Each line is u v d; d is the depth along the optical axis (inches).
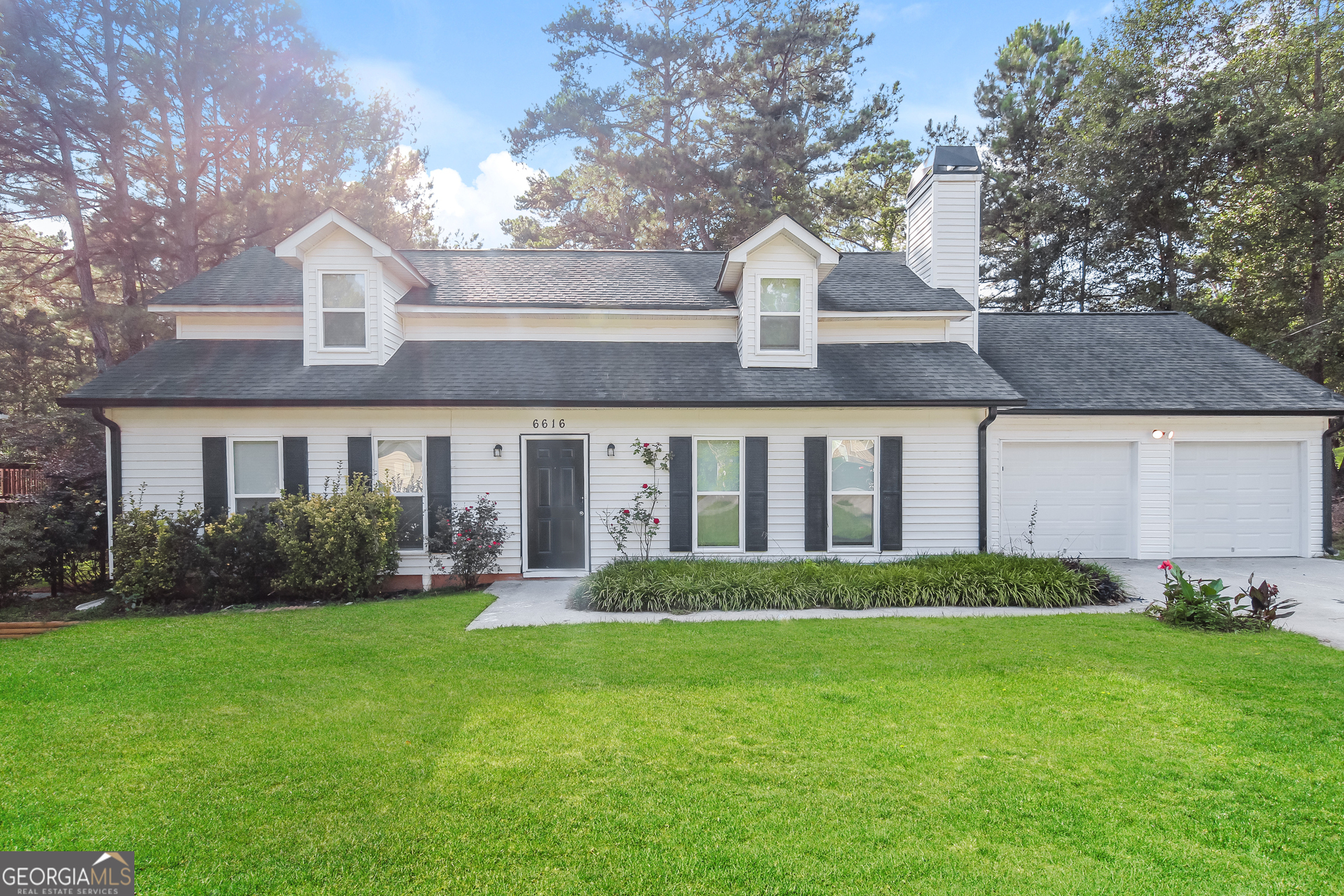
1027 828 125.8
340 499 355.3
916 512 404.8
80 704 188.7
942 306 448.1
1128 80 760.3
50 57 599.2
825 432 402.0
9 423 598.2
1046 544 448.5
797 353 419.8
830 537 402.9
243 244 725.9
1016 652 236.4
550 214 1032.8
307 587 349.1
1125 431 442.6
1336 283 690.8
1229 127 679.7
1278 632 262.8
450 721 174.4
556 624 284.4
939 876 111.4
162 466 380.2
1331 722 173.8
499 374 399.5
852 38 876.0
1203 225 767.1
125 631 274.8
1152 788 140.6
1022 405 386.3
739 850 118.3
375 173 836.0
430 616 298.8
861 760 152.3
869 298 462.3
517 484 395.5
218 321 432.8
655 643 251.0
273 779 143.3
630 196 983.6
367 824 126.3
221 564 341.1
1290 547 450.9
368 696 193.5
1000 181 935.0
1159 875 112.6
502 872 112.3
